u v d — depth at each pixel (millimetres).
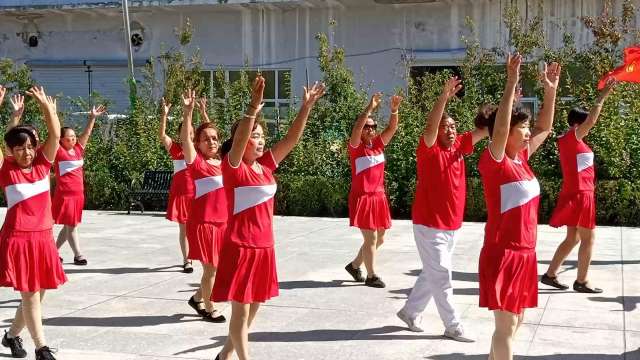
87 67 22516
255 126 4879
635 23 17656
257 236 4863
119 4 21375
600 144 13594
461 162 6098
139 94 21281
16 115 5969
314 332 6371
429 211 6070
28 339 6199
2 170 5508
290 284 8234
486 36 19625
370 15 20516
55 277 5578
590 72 15617
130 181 16000
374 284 8102
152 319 6844
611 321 6668
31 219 5500
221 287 4852
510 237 4570
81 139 9602
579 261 7773
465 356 5715
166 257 10070
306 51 21078
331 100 16328
